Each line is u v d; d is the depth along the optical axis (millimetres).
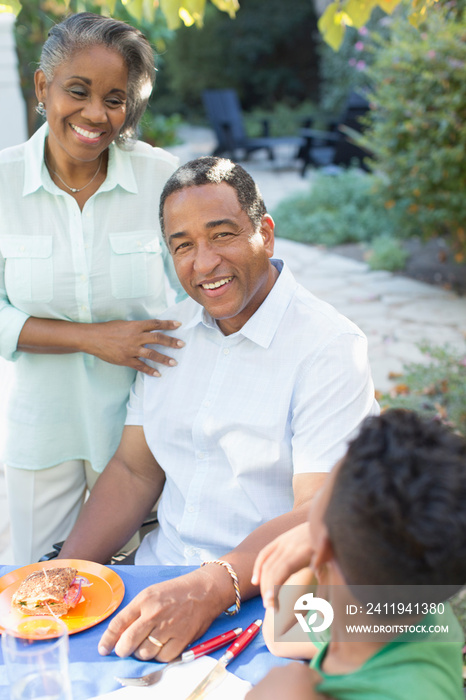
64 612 1254
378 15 12516
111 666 1145
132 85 1755
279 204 8133
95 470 2072
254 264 1552
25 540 2152
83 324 1850
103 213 1893
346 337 1559
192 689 1089
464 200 5094
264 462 1565
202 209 1491
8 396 2057
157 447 1731
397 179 5488
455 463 764
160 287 2064
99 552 1728
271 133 15766
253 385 1596
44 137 1832
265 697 888
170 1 2217
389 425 812
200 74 18156
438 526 734
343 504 793
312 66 18062
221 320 1671
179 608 1197
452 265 6352
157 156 1959
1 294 1952
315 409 1514
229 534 1605
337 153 9188
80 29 1615
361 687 828
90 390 1973
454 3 4414
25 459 2043
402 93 5277
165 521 1735
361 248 7098
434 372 3656
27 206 1857
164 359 1745
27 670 960
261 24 17484
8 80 5551
